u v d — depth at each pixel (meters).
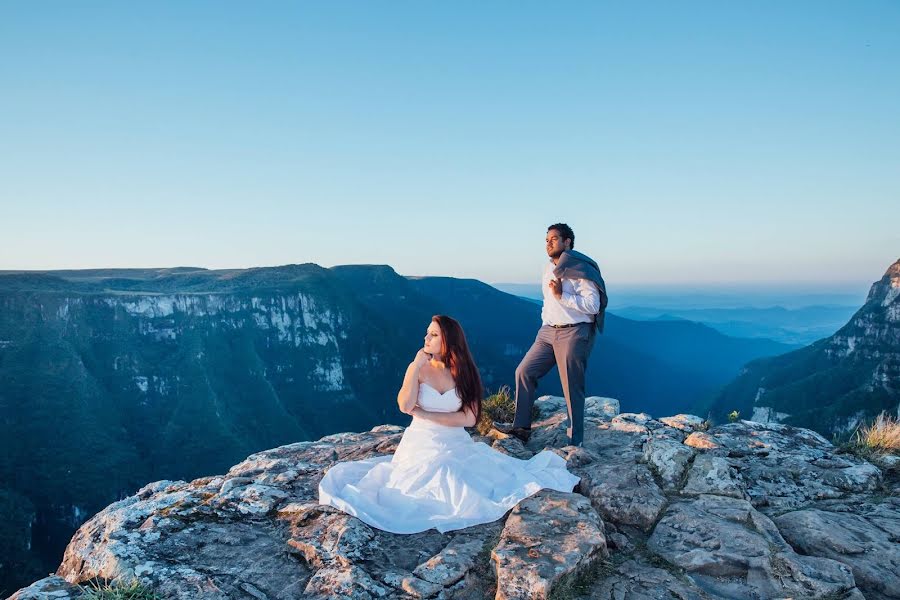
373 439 7.78
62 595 3.78
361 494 5.08
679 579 3.93
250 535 4.66
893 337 138.25
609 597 3.72
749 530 4.40
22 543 93.62
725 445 6.84
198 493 5.45
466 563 4.05
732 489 5.12
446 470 5.15
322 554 4.22
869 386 122.75
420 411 5.46
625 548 4.42
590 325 6.65
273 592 3.81
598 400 9.42
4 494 100.38
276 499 5.27
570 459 6.09
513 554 3.95
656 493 5.03
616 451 6.55
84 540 4.68
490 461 5.51
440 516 4.81
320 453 6.95
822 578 3.76
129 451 126.94
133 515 4.97
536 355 7.12
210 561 4.22
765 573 3.88
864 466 5.82
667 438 6.87
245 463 6.80
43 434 118.38
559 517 4.52
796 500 5.30
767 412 159.12
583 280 6.40
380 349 191.25
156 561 4.17
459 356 5.40
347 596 3.64
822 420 126.44
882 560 4.08
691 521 4.54
